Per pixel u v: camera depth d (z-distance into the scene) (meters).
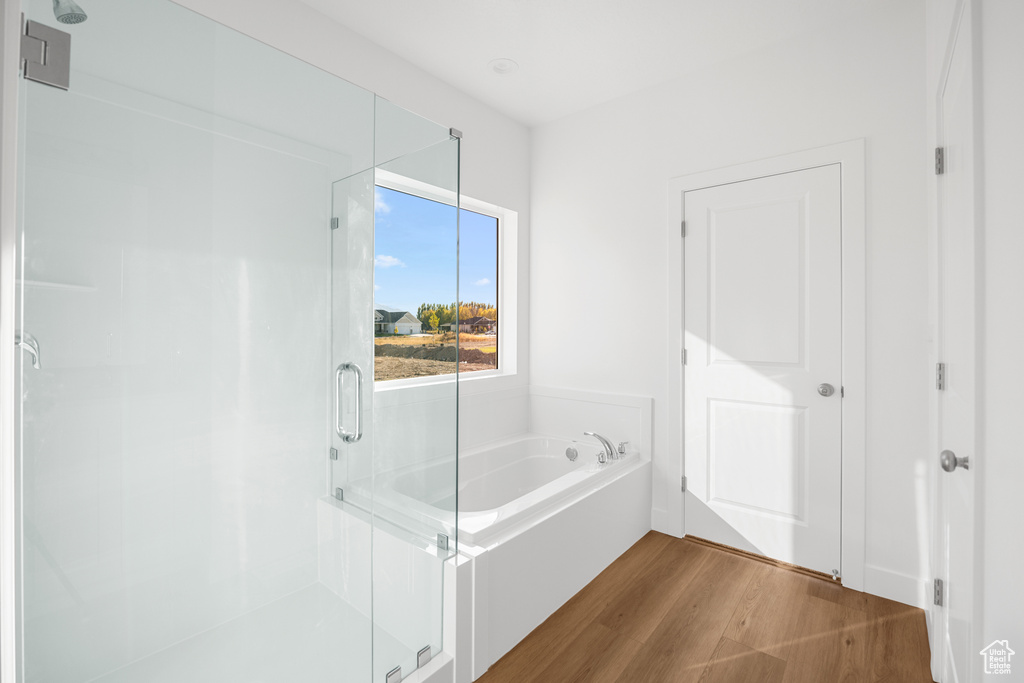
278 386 1.22
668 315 2.76
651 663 1.71
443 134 1.65
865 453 2.16
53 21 0.89
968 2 1.00
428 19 2.23
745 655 1.75
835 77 2.24
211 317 1.11
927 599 1.91
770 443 2.43
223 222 1.12
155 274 1.02
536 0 2.10
